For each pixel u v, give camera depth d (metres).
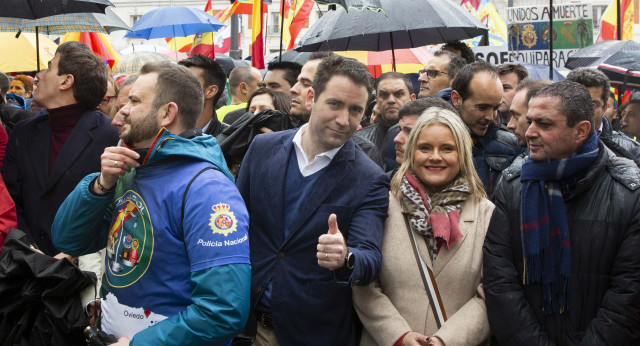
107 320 2.55
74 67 3.76
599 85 4.09
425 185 3.17
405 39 6.41
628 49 6.26
